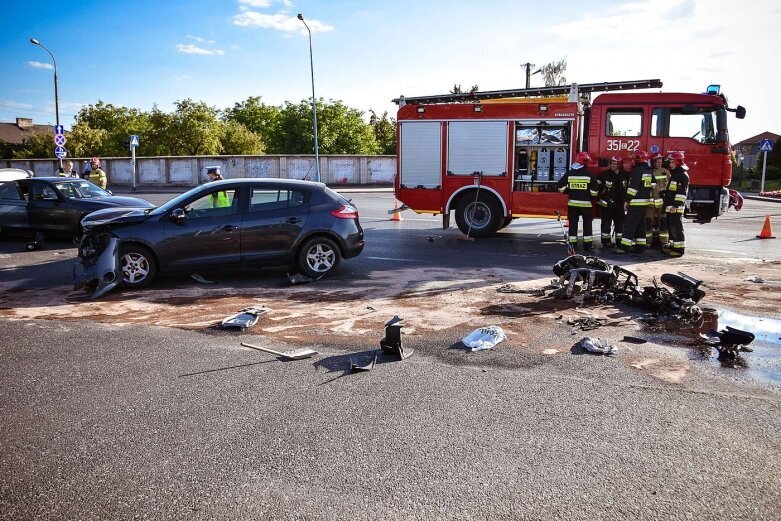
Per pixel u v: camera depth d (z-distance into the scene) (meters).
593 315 6.97
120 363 5.45
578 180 11.30
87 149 56.84
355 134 54.31
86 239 8.66
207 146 49.62
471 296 7.94
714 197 12.00
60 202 12.98
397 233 14.48
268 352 5.71
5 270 10.17
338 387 4.84
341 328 6.50
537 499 3.27
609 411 4.37
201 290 8.55
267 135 60.50
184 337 6.23
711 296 7.86
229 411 4.41
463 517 3.12
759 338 6.12
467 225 13.53
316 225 9.20
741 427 4.11
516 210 13.12
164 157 35.28
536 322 6.67
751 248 11.95
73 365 5.41
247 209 9.12
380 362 5.43
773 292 8.07
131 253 8.71
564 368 5.26
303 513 3.16
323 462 3.67
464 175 13.30
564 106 12.53
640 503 3.23
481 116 13.03
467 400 4.57
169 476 3.53
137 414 4.37
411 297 7.94
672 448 3.82
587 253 11.41
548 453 3.76
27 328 6.62
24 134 90.44
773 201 28.56
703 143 11.95
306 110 53.09
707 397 4.63
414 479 3.47
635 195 10.91
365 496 3.31
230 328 6.50
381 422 4.20
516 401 4.55
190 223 8.90
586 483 3.42
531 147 12.92
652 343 5.96
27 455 3.79
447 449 3.82
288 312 7.21
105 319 7.00
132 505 3.25
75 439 4.00
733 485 3.40
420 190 13.62
